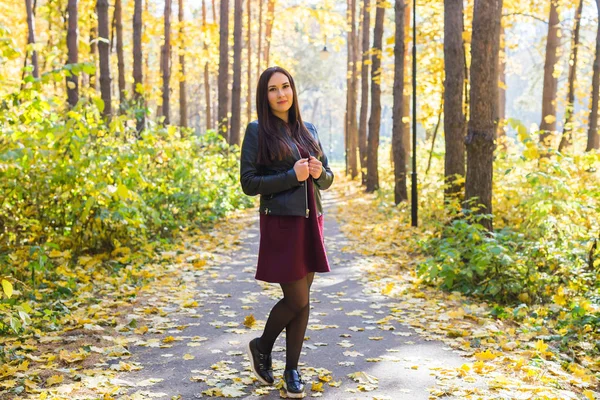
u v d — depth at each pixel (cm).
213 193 1286
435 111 1897
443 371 405
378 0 1903
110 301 590
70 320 509
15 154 623
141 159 887
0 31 675
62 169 685
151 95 2345
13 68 1262
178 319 544
